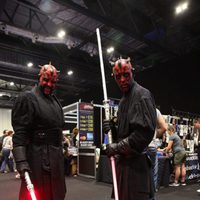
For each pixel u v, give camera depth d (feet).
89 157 24.38
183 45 30.99
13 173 28.37
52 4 22.12
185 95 31.30
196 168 22.43
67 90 50.42
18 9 24.53
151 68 35.63
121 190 5.20
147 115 4.99
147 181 5.16
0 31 28.30
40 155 5.59
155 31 28.04
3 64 32.37
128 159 5.18
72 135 29.76
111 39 29.71
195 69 30.35
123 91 5.54
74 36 28.30
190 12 24.06
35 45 33.06
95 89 44.55
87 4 22.56
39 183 5.50
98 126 41.91
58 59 34.32
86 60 36.94
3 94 51.49
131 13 24.48
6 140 29.63
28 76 39.01
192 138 24.21
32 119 5.67
